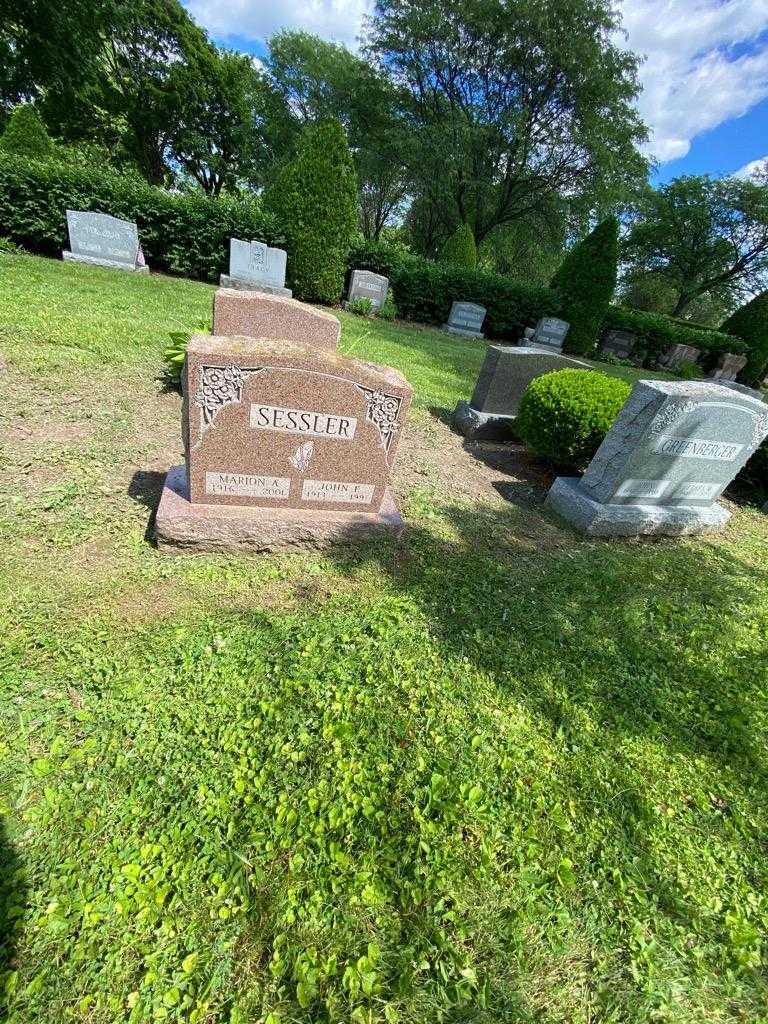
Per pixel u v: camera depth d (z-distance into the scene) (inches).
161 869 65.0
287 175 489.7
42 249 431.5
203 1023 54.4
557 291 611.8
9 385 183.2
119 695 85.4
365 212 1378.0
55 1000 53.9
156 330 269.4
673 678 118.6
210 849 68.0
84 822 68.1
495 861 73.2
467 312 573.3
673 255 1402.6
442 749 87.7
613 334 694.5
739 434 182.7
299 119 1333.7
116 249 427.2
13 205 396.8
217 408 112.7
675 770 94.5
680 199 1338.6
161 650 95.4
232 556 124.9
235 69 1162.0
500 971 62.3
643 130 871.1
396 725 90.1
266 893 65.0
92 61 786.2
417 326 561.6
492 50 836.6
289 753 81.6
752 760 100.0
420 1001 58.4
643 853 78.5
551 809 82.0
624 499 179.9
